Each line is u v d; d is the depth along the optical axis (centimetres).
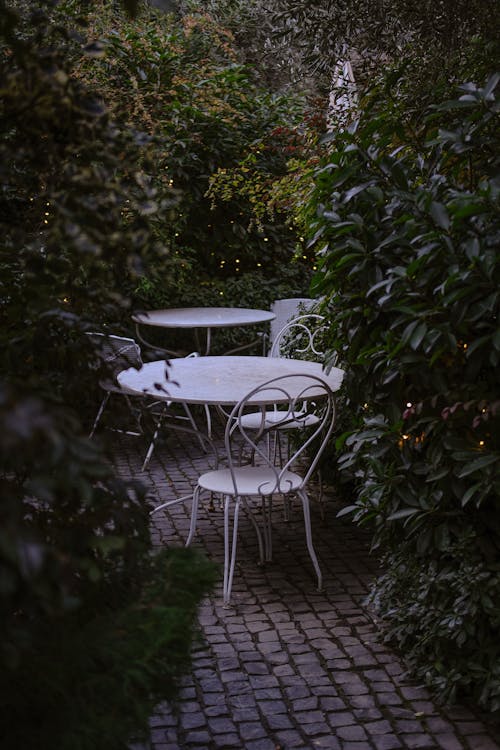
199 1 1074
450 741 287
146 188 216
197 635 206
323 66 484
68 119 200
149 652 178
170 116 753
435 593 317
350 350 329
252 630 374
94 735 164
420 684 326
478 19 407
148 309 750
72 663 173
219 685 326
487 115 287
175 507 537
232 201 800
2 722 168
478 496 296
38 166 203
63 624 185
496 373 291
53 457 120
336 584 424
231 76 828
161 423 257
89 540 158
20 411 117
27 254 229
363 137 333
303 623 380
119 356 256
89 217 188
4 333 240
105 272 213
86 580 206
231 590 417
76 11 391
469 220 286
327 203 332
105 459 221
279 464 614
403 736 291
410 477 321
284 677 332
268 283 817
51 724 166
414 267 283
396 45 451
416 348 283
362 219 312
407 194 302
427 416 310
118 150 211
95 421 238
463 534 301
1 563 130
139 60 739
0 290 234
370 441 350
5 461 148
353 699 315
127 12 193
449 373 296
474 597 292
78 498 201
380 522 338
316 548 472
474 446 292
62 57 207
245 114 825
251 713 306
